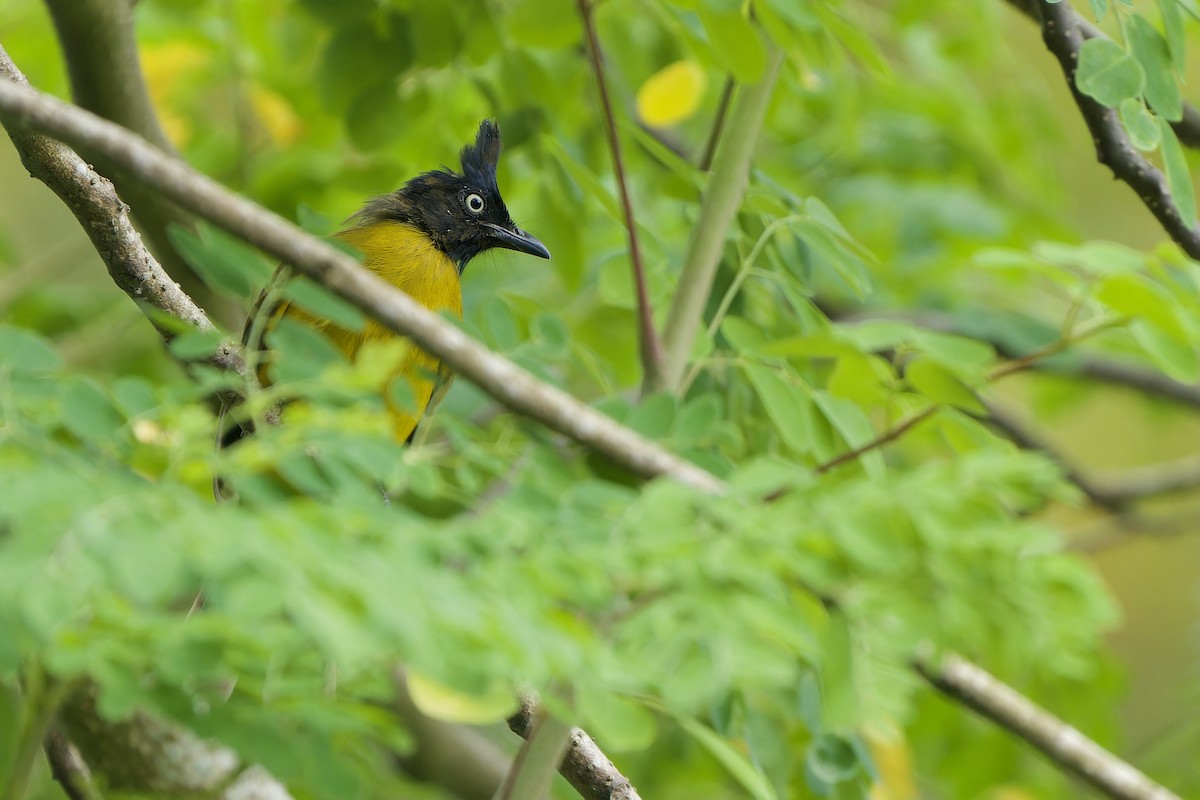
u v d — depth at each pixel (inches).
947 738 426.6
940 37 523.5
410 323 206.8
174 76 488.1
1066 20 327.3
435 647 158.7
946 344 309.3
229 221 199.6
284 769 173.5
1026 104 538.6
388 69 378.3
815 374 358.6
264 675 177.6
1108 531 591.8
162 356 464.8
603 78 326.0
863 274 343.6
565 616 187.0
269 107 485.7
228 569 152.5
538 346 308.8
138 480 178.2
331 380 193.3
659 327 352.5
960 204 510.6
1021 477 215.6
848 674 221.9
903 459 433.7
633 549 198.4
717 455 275.9
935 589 215.0
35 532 149.9
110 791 238.4
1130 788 327.0
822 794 299.4
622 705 190.4
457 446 238.7
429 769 444.5
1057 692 414.0
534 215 415.2
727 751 218.1
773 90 376.5
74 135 193.9
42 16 456.8
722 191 339.0
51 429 181.2
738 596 198.1
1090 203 741.3
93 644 163.0
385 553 170.2
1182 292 303.6
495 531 191.8
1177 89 292.8
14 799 178.7
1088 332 305.7
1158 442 824.9
